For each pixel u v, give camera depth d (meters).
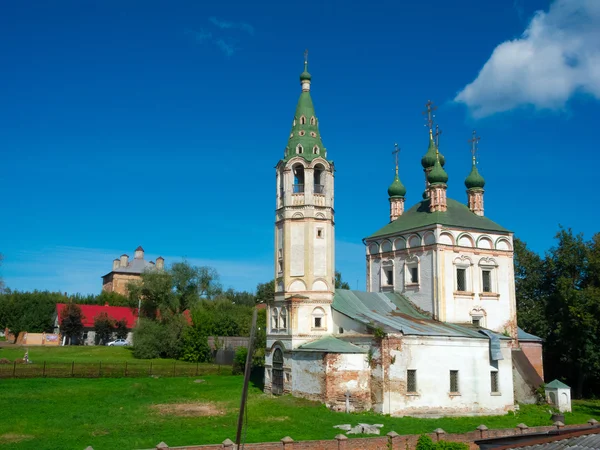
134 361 79.19
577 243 70.25
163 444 27.80
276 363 53.84
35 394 48.56
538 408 52.00
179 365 73.44
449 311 57.44
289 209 55.25
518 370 56.19
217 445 28.66
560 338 62.66
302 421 40.03
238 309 103.25
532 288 75.62
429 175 62.66
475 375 49.56
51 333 114.38
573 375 66.06
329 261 54.53
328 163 56.34
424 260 59.56
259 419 40.41
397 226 64.50
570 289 61.50
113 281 163.00
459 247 59.28
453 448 29.38
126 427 36.69
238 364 71.44
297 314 52.31
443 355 48.25
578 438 21.39
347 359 46.88
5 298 119.06
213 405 46.34
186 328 86.25
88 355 85.00
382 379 45.56
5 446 30.66
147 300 100.00
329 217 55.38
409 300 60.53
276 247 56.41
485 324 59.53
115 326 109.25
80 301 133.25
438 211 60.88
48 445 31.14
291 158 55.62
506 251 62.38
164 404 46.44
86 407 43.72
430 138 70.31
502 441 24.02
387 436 31.89
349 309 53.22
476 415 48.56
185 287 101.75
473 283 59.56
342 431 37.34
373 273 66.06
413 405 46.03
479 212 65.81
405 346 46.59
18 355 81.00
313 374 48.06
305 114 57.50
